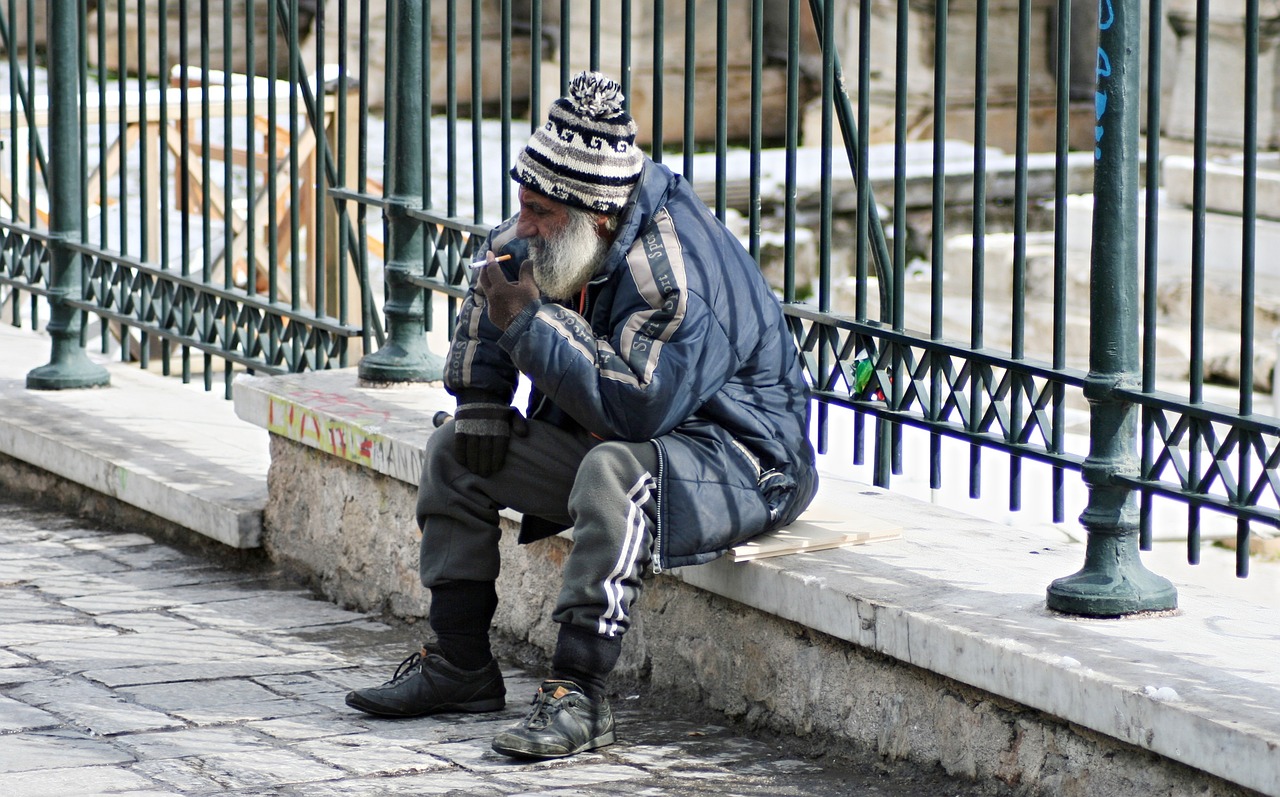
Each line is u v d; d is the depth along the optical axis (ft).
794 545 35.76
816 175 108.06
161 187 57.16
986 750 31.71
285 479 47.98
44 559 49.16
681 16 124.47
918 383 38.01
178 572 48.37
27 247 64.59
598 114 33.30
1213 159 103.81
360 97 50.29
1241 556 32.24
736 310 34.45
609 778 32.94
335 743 34.65
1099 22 32.22
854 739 34.12
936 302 37.22
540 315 33.04
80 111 59.57
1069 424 72.43
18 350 65.98
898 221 37.88
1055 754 30.58
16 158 66.13
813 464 36.83
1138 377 33.09
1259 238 86.38
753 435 35.09
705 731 36.24
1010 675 30.53
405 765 33.35
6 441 55.57
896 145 37.73
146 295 59.36
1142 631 31.55
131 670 39.45
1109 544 32.53
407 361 48.98
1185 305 85.51
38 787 31.40
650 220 33.91
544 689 34.37
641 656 38.65
